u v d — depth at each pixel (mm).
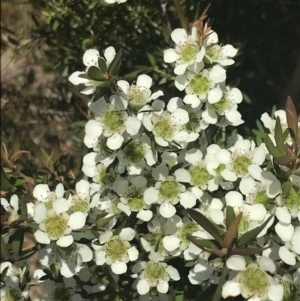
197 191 151
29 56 333
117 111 140
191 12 229
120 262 150
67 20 233
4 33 328
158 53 228
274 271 122
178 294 170
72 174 195
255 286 117
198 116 157
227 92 158
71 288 163
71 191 166
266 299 118
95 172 160
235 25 282
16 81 334
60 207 134
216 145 154
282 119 156
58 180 169
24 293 155
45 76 328
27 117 324
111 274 170
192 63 149
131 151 147
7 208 159
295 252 129
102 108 140
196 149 155
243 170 145
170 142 145
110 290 163
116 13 225
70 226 134
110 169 155
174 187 147
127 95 146
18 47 290
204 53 143
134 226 164
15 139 148
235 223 110
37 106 325
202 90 150
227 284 118
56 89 324
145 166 152
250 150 148
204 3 232
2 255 123
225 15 278
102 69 132
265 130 209
